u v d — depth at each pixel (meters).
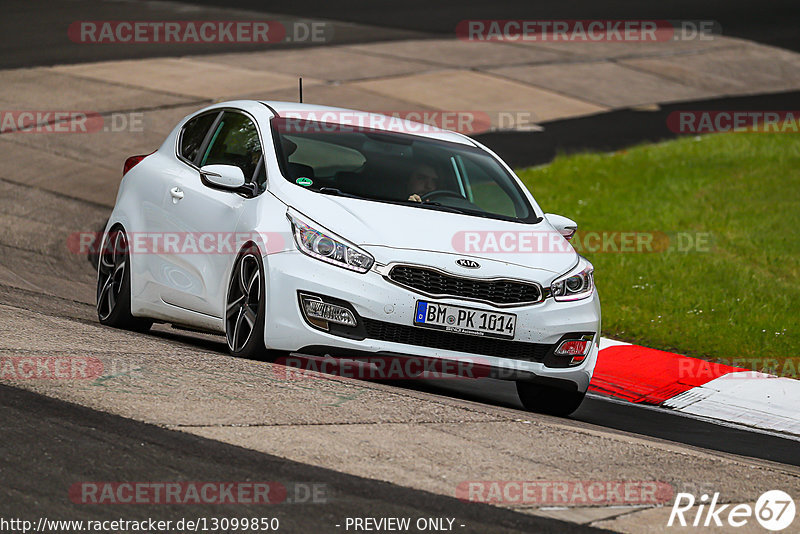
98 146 63.66
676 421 29.47
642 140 74.94
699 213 54.69
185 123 32.41
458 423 21.66
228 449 18.42
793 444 28.08
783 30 120.62
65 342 25.06
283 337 24.89
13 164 58.56
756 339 37.19
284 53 92.94
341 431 20.00
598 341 27.31
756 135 74.81
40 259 43.19
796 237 50.41
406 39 103.06
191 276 28.25
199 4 115.38
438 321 24.81
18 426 18.66
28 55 85.12
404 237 25.52
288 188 26.66
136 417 19.58
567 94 87.38
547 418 24.73
